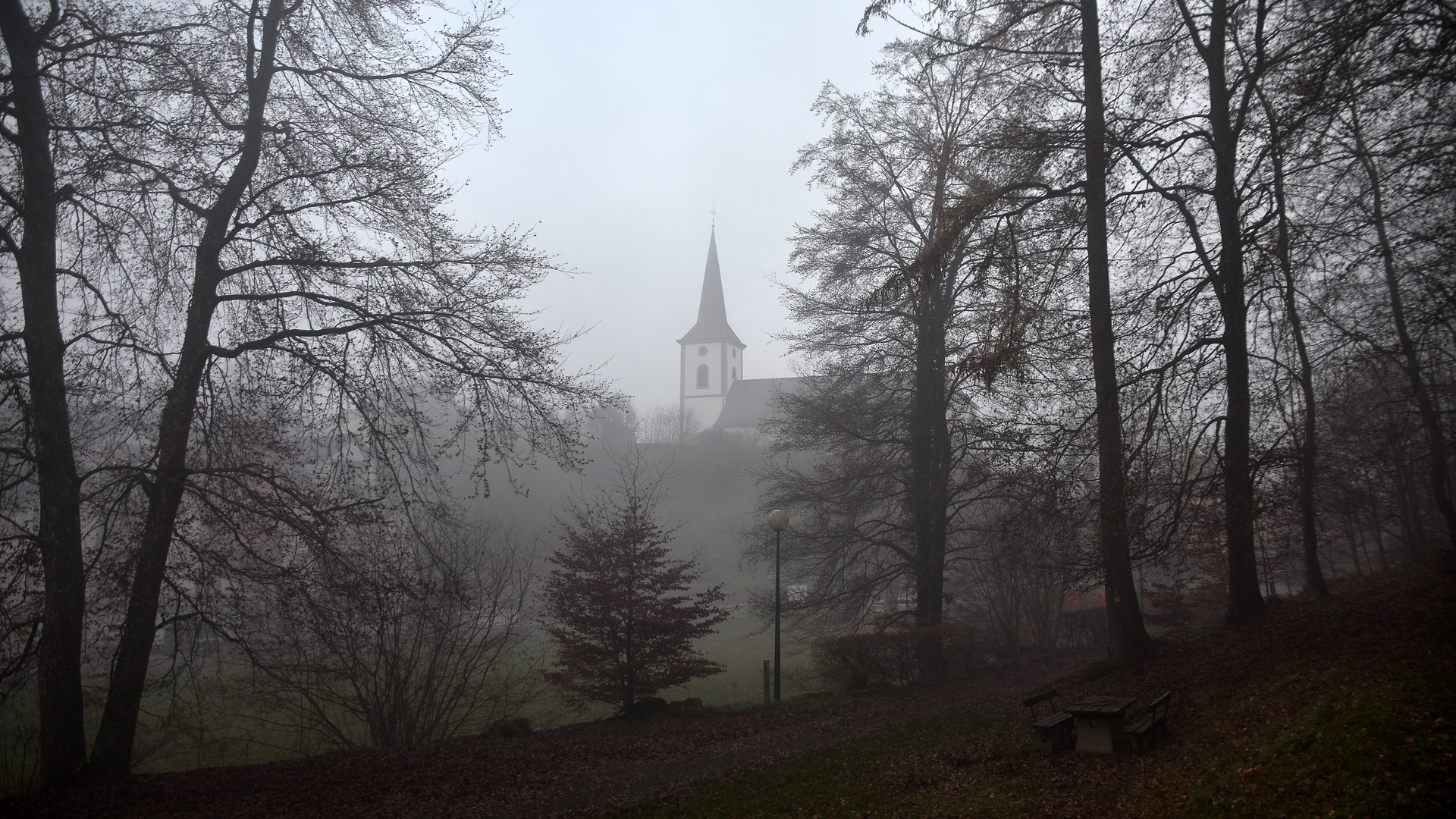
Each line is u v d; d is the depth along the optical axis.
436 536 14.88
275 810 8.48
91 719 15.73
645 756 10.63
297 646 12.14
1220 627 13.84
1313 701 7.06
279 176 11.45
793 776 8.84
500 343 11.73
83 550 11.06
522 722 12.97
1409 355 11.03
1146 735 7.79
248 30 11.19
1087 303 12.86
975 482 17.08
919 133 17.44
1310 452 11.62
